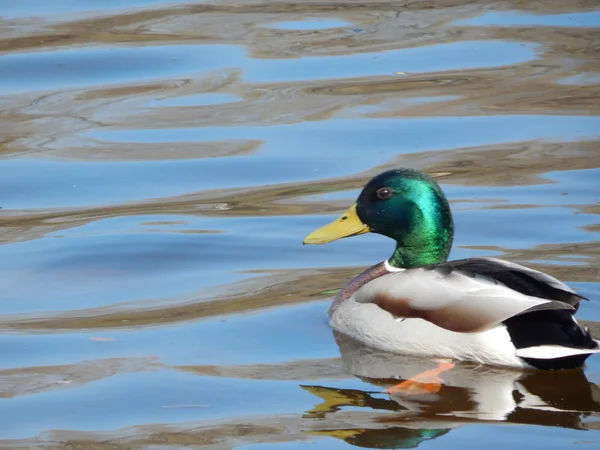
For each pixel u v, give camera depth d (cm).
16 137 1794
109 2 2494
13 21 2345
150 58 2127
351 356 1085
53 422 951
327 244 1413
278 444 895
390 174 1196
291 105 1912
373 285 1140
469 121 1825
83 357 1090
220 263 1352
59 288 1287
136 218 1505
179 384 1020
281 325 1163
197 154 1728
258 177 1647
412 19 2345
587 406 958
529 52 2114
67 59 2120
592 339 1014
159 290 1274
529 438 891
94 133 1812
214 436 914
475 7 2414
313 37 2236
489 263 1089
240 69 2081
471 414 944
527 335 1030
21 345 1123
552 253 1334
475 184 1582
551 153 1686
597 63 2042
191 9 2428
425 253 1192
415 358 1078
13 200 1578
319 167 1673
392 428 918
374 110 1886
